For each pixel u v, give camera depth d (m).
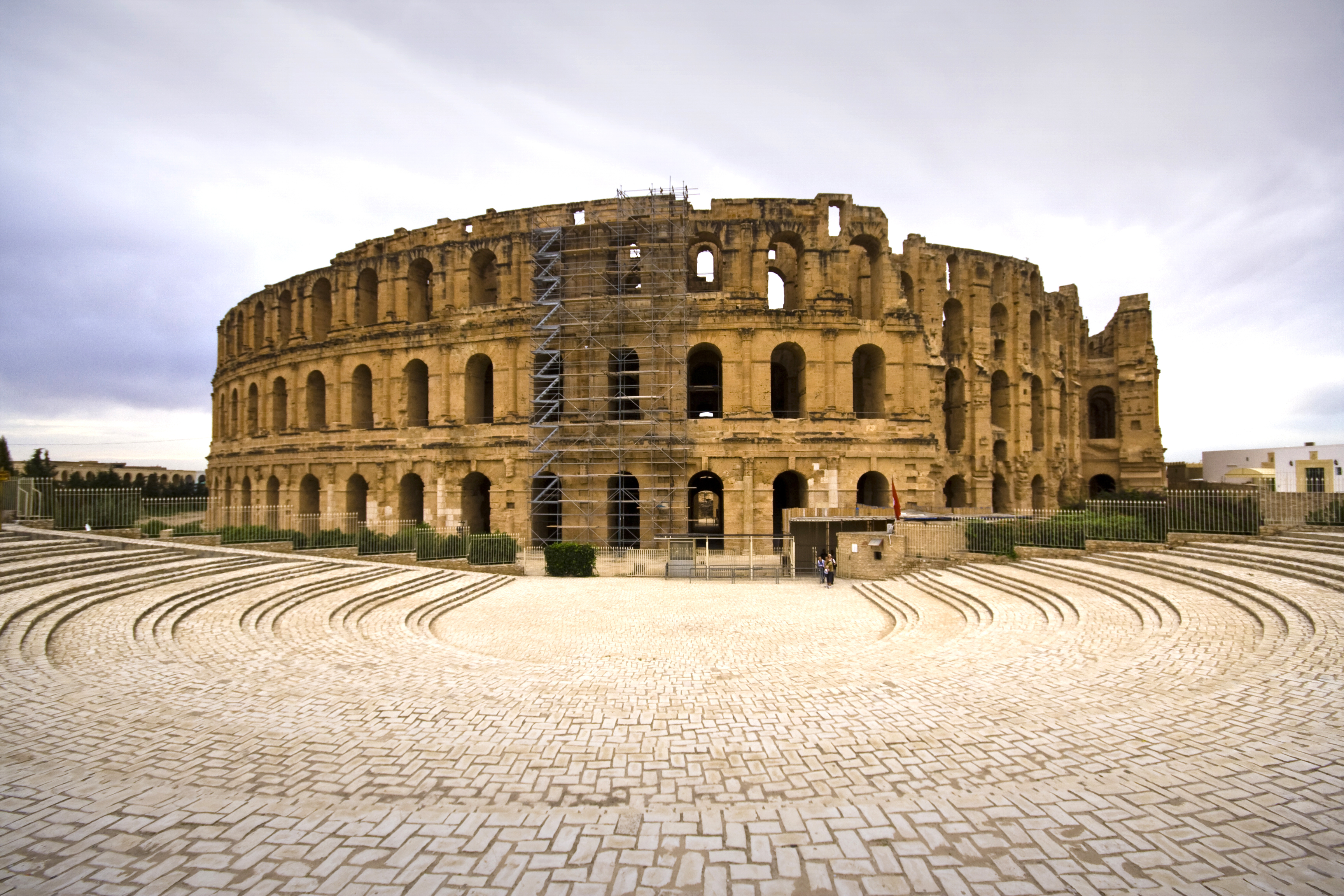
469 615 27.20
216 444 70.31
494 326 48.75
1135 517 30.69
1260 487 28.86
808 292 48.00
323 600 25.38
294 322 58.81
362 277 55.12
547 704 12.96
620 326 45.88
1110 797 8.45
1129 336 69.62
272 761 9.84
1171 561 25.62
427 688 13.99
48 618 17.98
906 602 27.62
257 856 7.30
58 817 8.01
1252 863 6.94
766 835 7.83
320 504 54.47
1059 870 6.97
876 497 48.94
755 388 47.03
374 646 19.14
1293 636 14.94
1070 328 66.75
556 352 47.41
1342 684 11.89
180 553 29.59
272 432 59.44
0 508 31.73
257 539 35.09
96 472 152.62
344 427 53.81
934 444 47.50
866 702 12.79
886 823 8.04
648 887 6.83
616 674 16.02
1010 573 29.00
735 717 12.09
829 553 37.62
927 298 53.69
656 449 45.72
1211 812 7.97
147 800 8.51
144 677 13.86
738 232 48.03
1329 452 67.06
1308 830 7.50
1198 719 10.84
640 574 39.69
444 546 38.69
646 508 46.41
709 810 8.45
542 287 48.88
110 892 6.60
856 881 6.88
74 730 10.75
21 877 6.78
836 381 47.41
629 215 47.72
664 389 46.62
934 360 52.78
